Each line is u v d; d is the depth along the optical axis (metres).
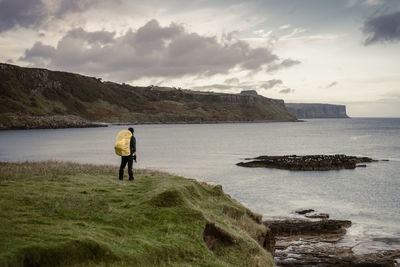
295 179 51.41
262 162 66.12
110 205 11.00
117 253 7.57
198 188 15.53
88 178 15.95
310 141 139.88
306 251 22.33
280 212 32.69
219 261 9.07
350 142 134.12
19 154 83.81
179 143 126.38
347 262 20.31
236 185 46.16
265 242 14.82
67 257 6.85
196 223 10.50
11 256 6.04
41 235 7.27
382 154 89.88
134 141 16.23
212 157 81.19
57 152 89.31
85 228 8.43
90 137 153.50
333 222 28.66
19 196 10.33
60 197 10.82
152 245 8.49
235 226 12.47
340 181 49.94
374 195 40.50
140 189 13.92
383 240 24.86
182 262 8.37
